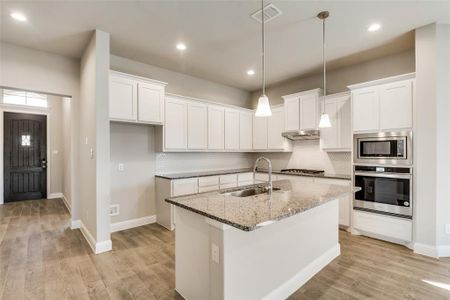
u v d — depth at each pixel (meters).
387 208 3.20
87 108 3.34
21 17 2.63
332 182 3.81
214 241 1.71
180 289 2.11
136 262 2.71
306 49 3.53
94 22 2.77
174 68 4.32
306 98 4.36
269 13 2.61
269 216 1.56
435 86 2.81
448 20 2.75
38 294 2.11
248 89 5.76
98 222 2.96
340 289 2.20
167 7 2.50
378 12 2.59
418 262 2.68
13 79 3.23
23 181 5.98
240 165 5.69
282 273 2.11
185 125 4.22
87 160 3.37
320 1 2.40
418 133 2.93
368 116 3.39
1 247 3.12
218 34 3.08
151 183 4.18
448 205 2.82
